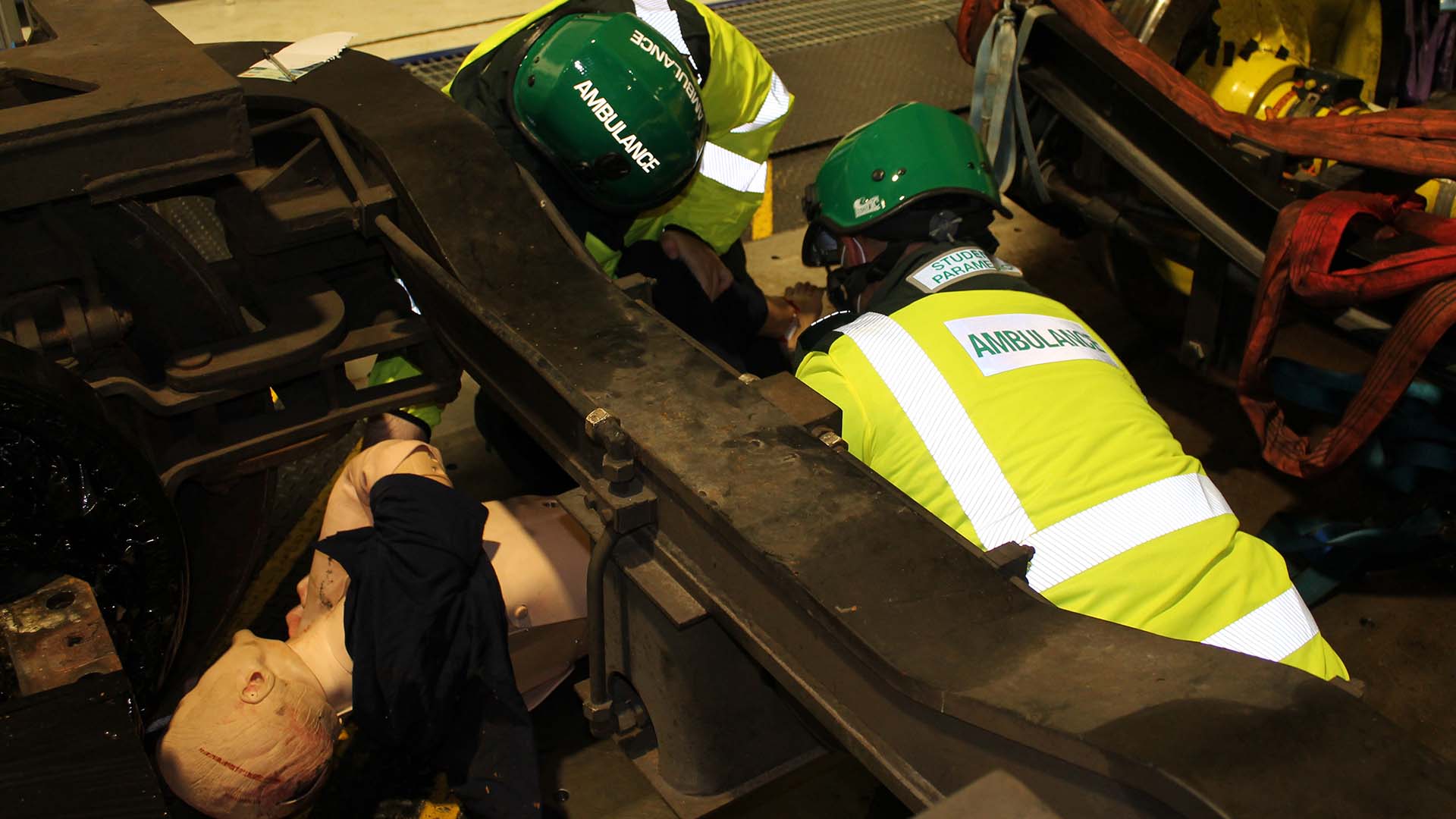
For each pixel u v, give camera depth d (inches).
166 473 75.2
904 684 41.8
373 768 93.0
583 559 88.3
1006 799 31.3
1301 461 103.8
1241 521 121.8
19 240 68.4
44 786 46.5
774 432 55.5
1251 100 125.3
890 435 71.5
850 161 90.2
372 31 195.0
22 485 64.5
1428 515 109.8
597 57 89.0
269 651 78.8
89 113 60.6
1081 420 70.8
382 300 87.4
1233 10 127.1
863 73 169.3
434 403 85.3
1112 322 153.0
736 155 106.0
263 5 208.2
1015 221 174.2
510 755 83.5
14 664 58.9
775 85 108.7
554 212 75.3
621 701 69.1
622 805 90.4
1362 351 145.7
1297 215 99.9
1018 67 124.2
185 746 73.6
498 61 96.2
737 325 108.8
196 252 76.6
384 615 78.5
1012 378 72.1
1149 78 112.9
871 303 87.0
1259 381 106.0
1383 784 33.8
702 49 100.4
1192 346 123.3
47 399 62.7
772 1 191.2
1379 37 128.4
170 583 72.6
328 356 78.2
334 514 89.4
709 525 51.9
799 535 48.7
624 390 59.2
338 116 80.9
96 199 62.9
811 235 95.7
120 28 72.6
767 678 62.6
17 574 67.4
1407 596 113.1
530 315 66.8
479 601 82.0
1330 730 35.8
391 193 76.5
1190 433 134.3
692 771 64.9
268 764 74.2
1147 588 66.3
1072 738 36.7
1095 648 41.9
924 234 86.7
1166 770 34.4
